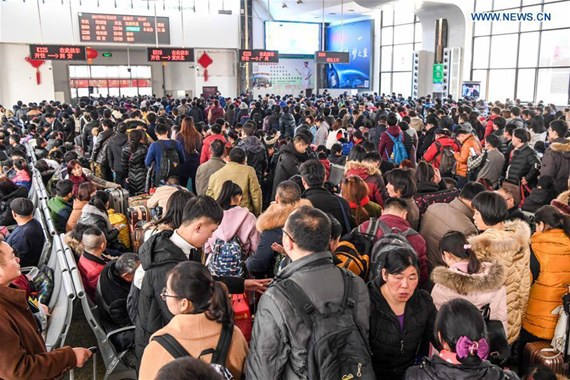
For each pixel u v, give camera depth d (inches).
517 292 101.6
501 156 230.8
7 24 671.1
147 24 737.0
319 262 71.1
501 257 99.0
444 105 531.8
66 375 130.8
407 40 882.1
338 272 71.7
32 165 290.7
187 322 66.4
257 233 122.9
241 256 119.7
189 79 849.5
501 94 710.5
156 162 241.1
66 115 461.4
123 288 121.1
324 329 65.7
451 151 236.8
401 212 115.7
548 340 115.0
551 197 190.9
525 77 674.8
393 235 101.6
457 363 64.6
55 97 774.5
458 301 67.2
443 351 66.2
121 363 113.7
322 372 65.2
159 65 888.9
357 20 964.6
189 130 273.1
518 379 65.6
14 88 719.7
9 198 206.1
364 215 136.5
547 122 369.7
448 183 177.2
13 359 76.4
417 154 349.7
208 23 794.2
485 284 87.8
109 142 274.5
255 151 263.1
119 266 120.0
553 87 641.6
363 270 98.4
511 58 687.1
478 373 63.6
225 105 645.3
